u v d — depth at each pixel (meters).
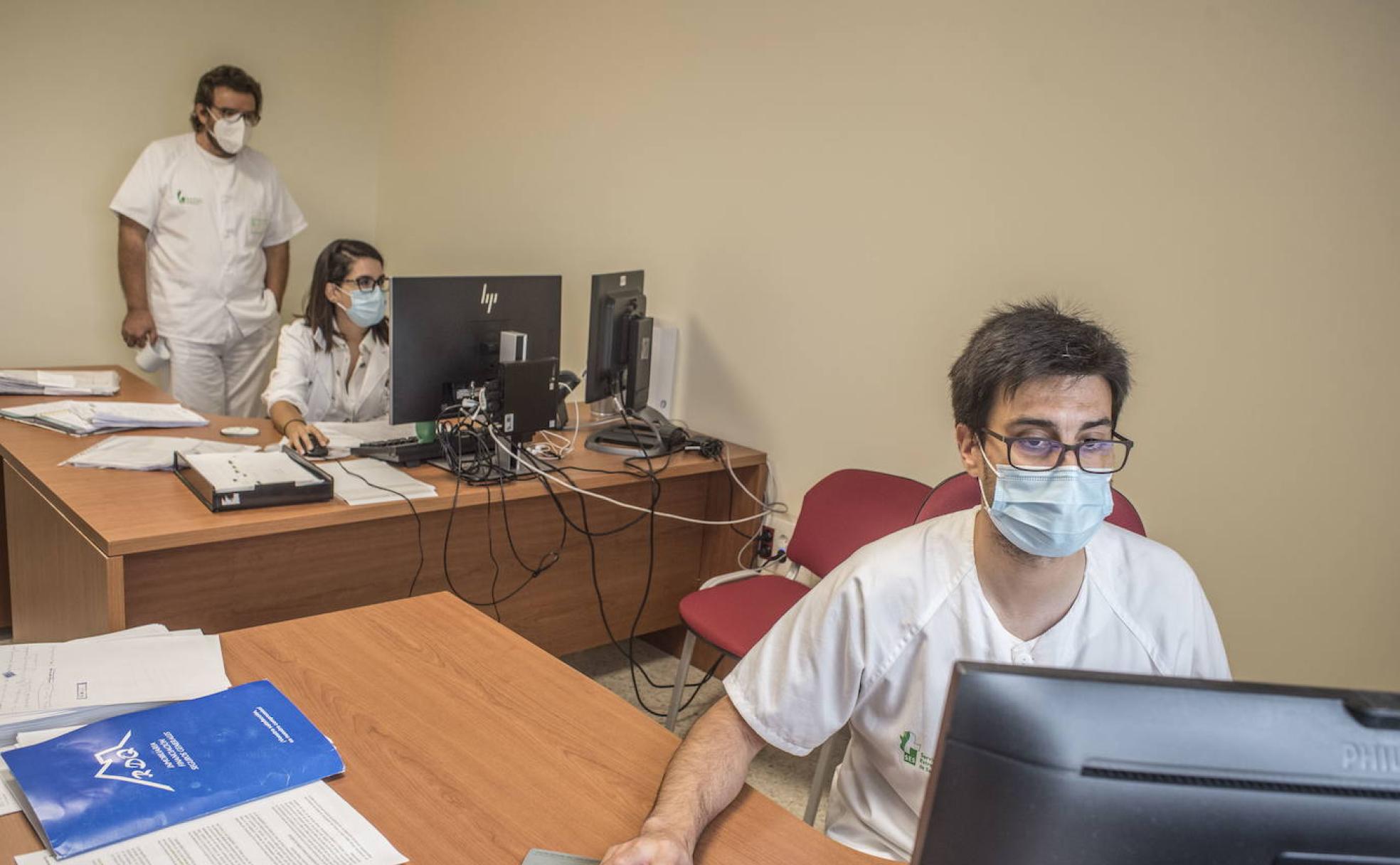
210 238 3.95
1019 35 2.44
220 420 2.89
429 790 1.15
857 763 1.37
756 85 3.02
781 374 3.04
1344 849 0.67
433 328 2.49
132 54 4.12
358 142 4.76
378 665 1.44
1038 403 1.14
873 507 2.44
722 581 2.60
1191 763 0.67
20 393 2.94
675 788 1.15
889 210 2.73
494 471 2.57
